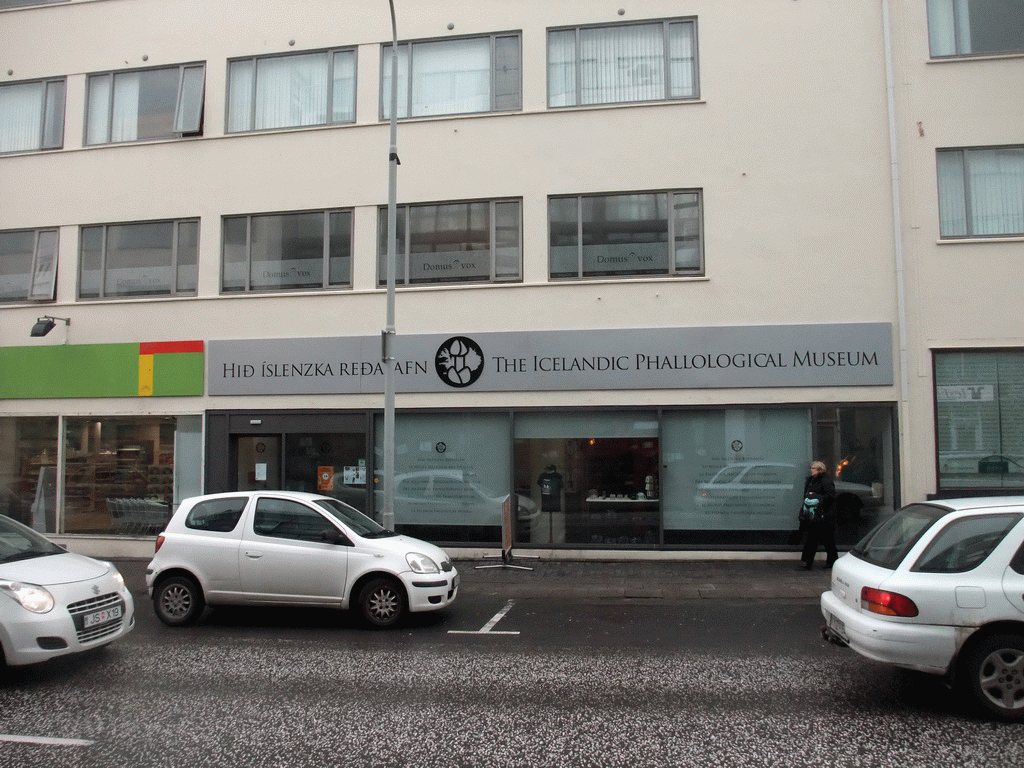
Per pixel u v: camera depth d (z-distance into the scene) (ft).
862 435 41.19
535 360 43.68
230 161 48.29
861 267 41.68
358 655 24.21
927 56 41.96
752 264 42.50
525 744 16.28
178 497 47.37
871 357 41.11
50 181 50.52
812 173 42.45
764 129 42.98
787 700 19.16
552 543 43.09
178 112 49.06
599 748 16.02
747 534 41.70
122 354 48.34
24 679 21.53
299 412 46.01
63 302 49.44
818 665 22.54
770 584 35.55
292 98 48.29
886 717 17.81
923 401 40.63
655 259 43.62
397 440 45.01
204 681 21.25
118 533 48.01
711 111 43.50
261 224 47.96
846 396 41.16
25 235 50.80
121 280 49.47
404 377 44.88
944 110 41.70
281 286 47.37
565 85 45.24
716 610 31.14
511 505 43.50
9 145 51.01
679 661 23.17
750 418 42.04
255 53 48.67
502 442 44.11
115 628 22.79
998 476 40.19
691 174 43.45
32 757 15.69
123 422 48.52
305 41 48.06
